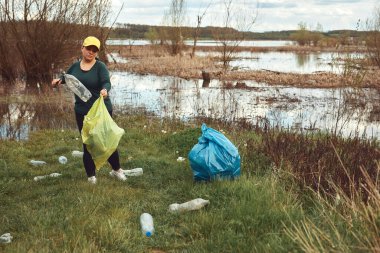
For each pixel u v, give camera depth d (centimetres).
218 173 572
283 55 5672
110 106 585
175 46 3953
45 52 1950
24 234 421
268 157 672
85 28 2080
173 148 807
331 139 785
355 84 1664
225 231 418
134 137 904
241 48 7412
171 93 1861
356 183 510
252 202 475
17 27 1917
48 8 1927
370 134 1107
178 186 582
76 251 369
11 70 1950
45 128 1081
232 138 867
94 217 445
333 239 358
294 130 1093
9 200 521
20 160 736
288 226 415
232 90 2000
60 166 688
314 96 1803
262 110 1468
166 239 429
